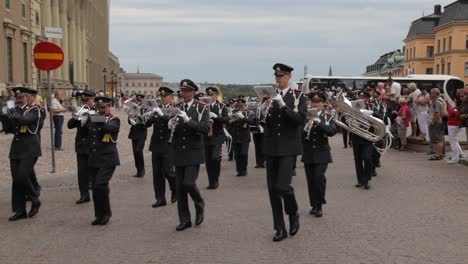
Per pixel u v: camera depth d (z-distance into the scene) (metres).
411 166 13.84
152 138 9.20
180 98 8.01
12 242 6.97
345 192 10.27
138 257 6.31
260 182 11.82
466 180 11.55
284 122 6.91
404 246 6.67
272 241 6.93
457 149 14.31
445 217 8.16
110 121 7.88
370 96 12.22
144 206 9.20
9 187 10.71
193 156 7.57
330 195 9.98
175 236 7.22
